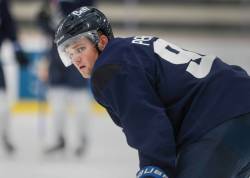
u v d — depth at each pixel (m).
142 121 7.39
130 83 7.46
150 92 7.51
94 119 22.94
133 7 29.38
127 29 29.48
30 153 18.44
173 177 7.42
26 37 27.00
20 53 18.84
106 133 20.80
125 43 7.77
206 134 7.60
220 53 26.44
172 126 7.74
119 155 18.11
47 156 18.11
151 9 31.22
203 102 7.66
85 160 17.56
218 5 32.03
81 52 7.77
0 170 16.42
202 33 31.67
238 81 7.80
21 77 23.86
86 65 7.87
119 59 7.57
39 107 22.25
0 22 18.31
